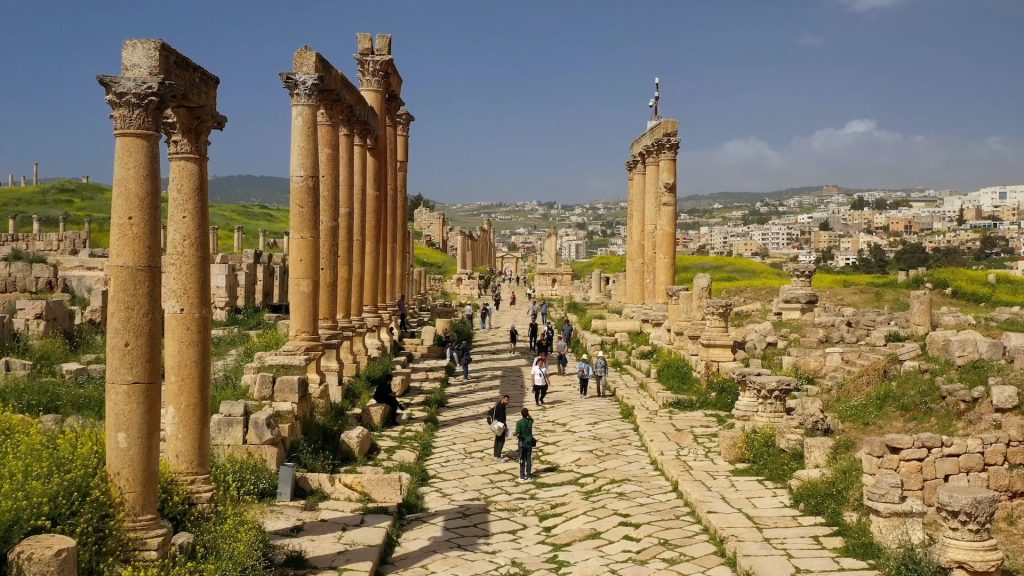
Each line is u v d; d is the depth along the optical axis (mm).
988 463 16766
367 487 17281
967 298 55656
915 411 20703
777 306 45250
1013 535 16094
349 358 29453
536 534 16219
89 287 43156
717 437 23266
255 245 90375
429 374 34688
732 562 14148
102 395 22844
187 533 12625
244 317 42188
